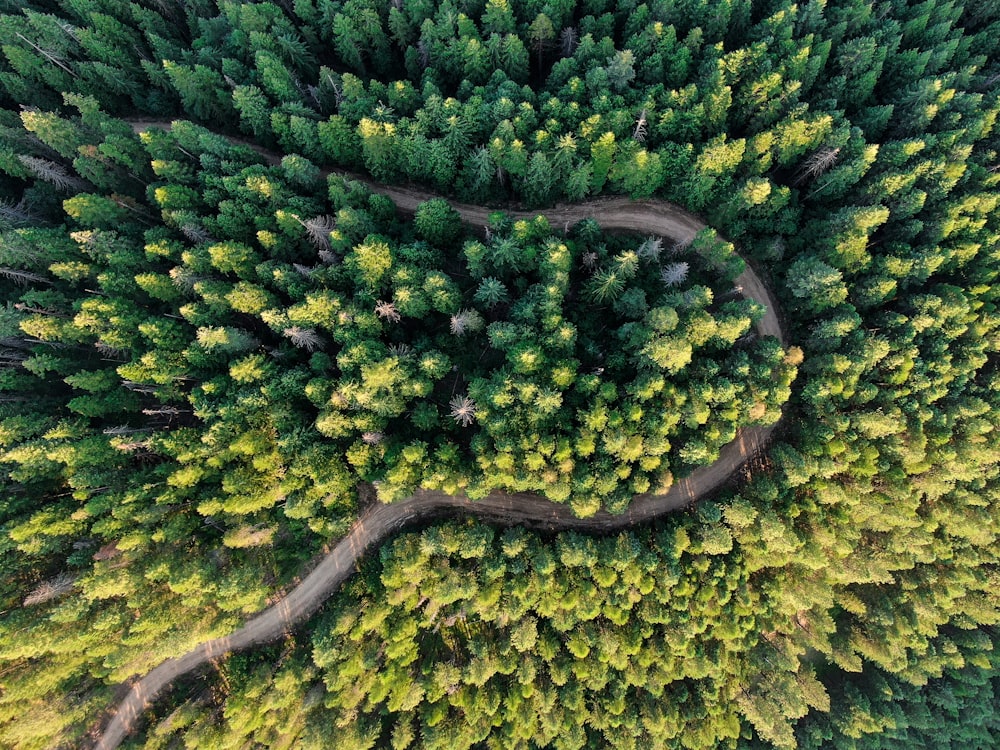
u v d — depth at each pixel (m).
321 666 56.56
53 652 53.91
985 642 71.50
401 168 67.12
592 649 60.53
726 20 63.31
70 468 55.22
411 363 58.56
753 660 64.88
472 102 60.62
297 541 64.25
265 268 58.03
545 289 55.97
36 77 66.38
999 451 58.22
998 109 59.47
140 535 53.34
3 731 52.50
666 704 63.06
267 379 57.69
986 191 59.88
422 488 65.88
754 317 56.38
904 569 67.44
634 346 57.91
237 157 62.19
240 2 69.50
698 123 60.16
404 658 57.91
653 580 56.91
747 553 59.47
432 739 57.56
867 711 73.19
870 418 56.22
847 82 64.81
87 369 61.03
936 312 57.62
